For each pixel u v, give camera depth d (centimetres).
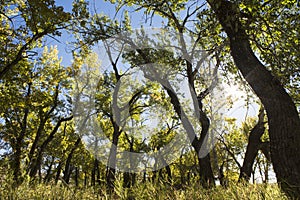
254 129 1391
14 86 1705
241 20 763
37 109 2302
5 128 2206
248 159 1352
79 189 557
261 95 630
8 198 462
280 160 576
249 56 665
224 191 505
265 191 450
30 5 1313
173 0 1253
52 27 1413
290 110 599
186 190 507
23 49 1455
